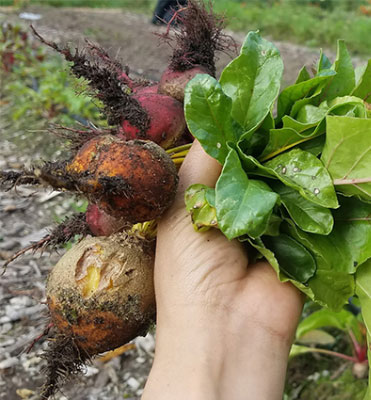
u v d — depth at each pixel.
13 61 1.01
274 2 2.30
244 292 0.21
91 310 0.22
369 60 0.22
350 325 0.45
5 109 0.95
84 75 0.22
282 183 0.21
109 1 2.38
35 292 0.56
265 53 0.22
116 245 0.23
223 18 0.28
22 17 1.74
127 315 0.22
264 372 0.20
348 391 0.44
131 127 0.22
